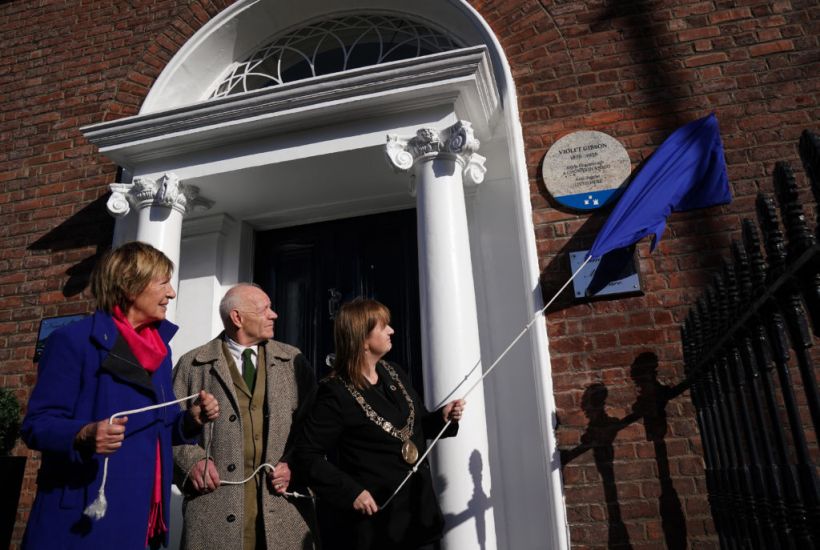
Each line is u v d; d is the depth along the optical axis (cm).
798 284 169
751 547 225
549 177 371
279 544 224
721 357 251
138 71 476
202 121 373
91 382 175
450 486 287
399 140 353
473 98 364
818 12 381
